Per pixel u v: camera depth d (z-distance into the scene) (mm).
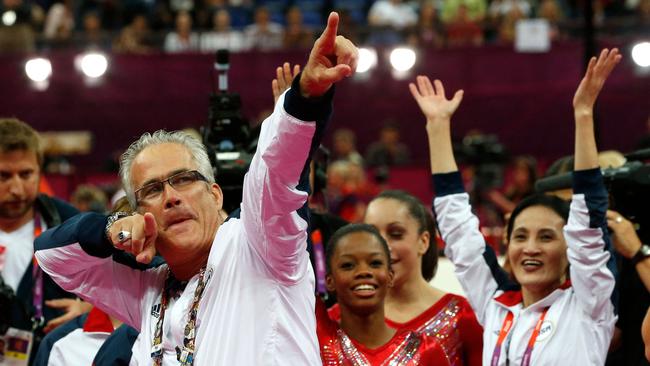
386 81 21703
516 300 7012
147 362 5312
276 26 24766
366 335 6516
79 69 21781
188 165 5285
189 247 5203
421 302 7301
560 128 21609
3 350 7824
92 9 26031
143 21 24078
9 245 8336
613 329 6734
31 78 19812
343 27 22500
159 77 21781
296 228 4887
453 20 23672
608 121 21312
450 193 7355
